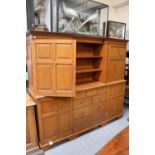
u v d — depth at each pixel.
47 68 2.17
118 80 3.37
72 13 2.64
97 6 3.00
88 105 2.79
